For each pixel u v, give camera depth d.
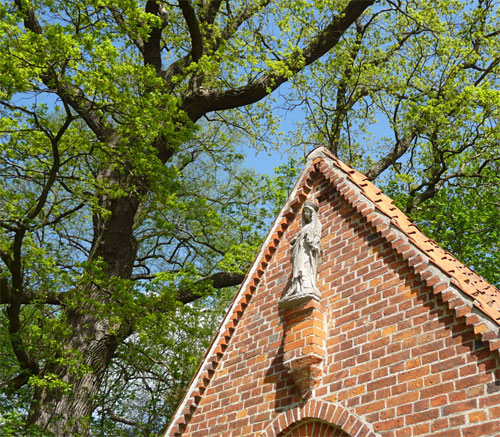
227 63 18.84
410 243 7.03
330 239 8.29
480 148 19.86
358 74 21.73
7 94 13.38
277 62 18.73
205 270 22.62
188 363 18.05
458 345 5.99
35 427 13.84
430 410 5.92
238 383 8.34
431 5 21.48
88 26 13.82
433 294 6.51
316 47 20.86
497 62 20.89
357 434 6.44
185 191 21.84
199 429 8.46
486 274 22.39
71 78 13.27
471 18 21.52
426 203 23.81
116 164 16.00
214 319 24.19
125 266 18.23
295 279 8.00
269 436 7.36
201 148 21.61
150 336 17.05
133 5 14.06
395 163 22.52
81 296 16.02
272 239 9.27
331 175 8.86
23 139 14.84
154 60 19.72
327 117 22.88
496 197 22.61
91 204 16.97
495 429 5.35
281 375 7.77
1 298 15.66
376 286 7.23
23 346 15.53
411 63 22.09
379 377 6.58
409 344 6.47
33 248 16.03
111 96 13.65
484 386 5.60
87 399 15.88
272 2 20.86
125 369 21.84
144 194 18.12
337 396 6.90
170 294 16.80
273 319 8.45
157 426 21.67
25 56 12.64
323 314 7.60
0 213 15.64
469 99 19.11
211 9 20.44
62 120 18.95
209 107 20.00
